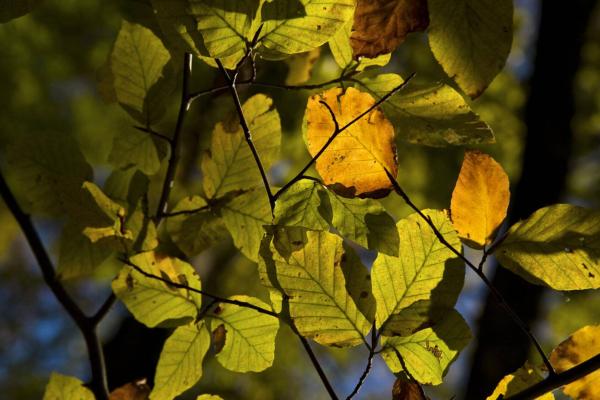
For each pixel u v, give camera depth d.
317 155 1.38
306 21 1.35
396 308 1.38
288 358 7.74
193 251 1.51
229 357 1.47
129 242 1.47
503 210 1.38
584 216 1.37
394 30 1.35
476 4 1.35
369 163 1.38
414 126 1.40
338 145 1.37
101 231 1.47
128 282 1.47
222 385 7.52
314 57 1.55
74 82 7.45
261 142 1.50
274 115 1.49
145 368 3.11
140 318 1.47
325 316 1.37
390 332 1.38
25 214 1.61
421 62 5.84
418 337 1.38
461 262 1.38
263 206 1.50
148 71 1.47
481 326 4.04
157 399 1.48
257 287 6.93
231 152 1.50
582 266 1.37
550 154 4.39
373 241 1.38
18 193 4.84
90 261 1.52
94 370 1.60
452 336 1.38
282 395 8.01
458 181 1.38
